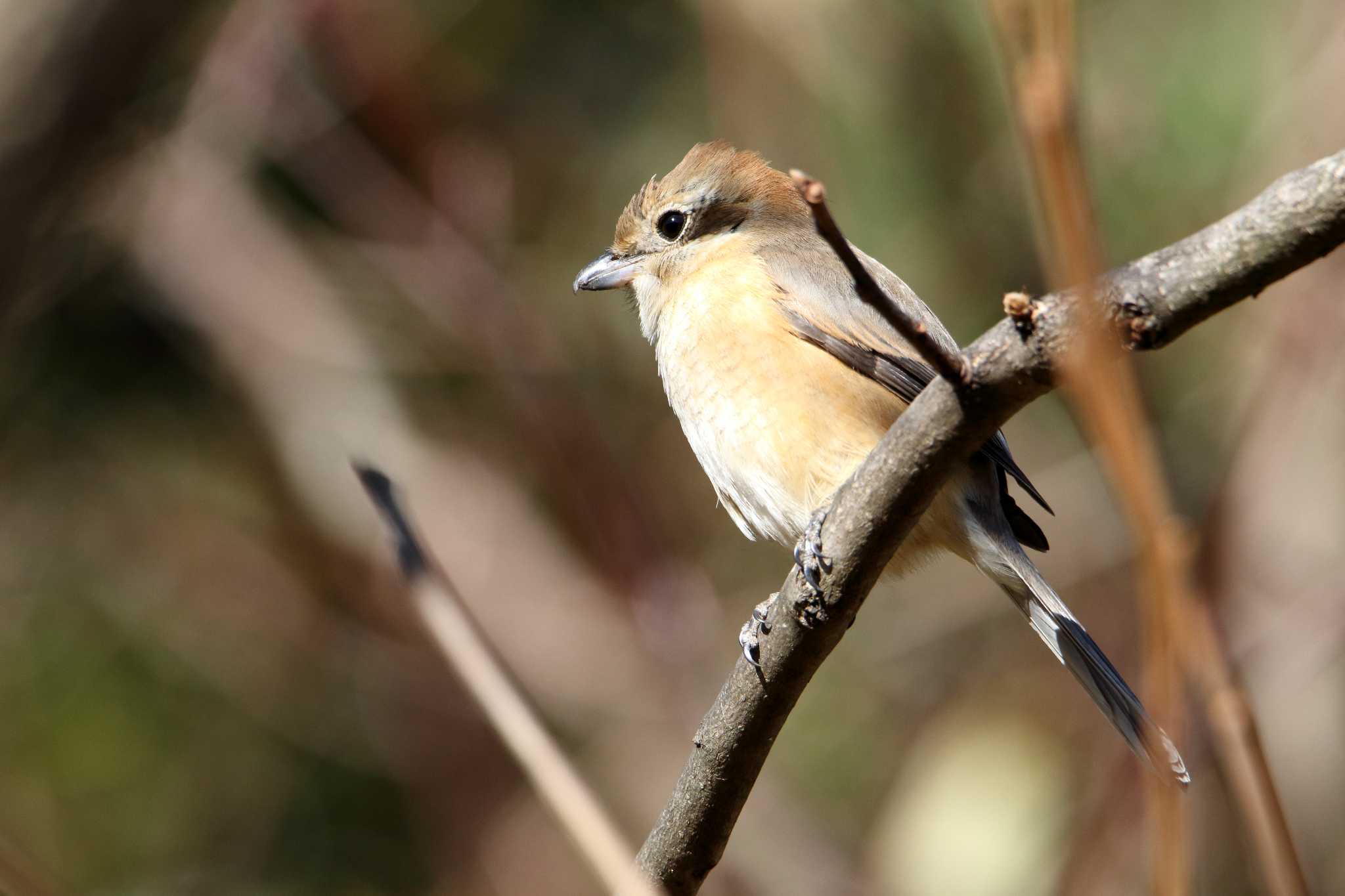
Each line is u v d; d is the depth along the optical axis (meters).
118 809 10.89
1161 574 3.04
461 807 11.16
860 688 12.14
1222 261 3.85
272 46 11.26
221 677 11.44
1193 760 6.16
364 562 11.70
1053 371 4.33
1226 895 8.61
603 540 11.65
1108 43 11.38
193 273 11.70
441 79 11.72
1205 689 3.53
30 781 10.83
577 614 11.52
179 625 11.52
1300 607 9.86
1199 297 3.89
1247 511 9.35
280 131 11.39
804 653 5.35
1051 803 9.69
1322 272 9.32
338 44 11.28
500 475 11.88
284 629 11.61
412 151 11.55
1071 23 2.81
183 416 11.88
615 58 12.16
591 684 11.42
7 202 6.52
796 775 11.80
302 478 11.81
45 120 6.46
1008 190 11.47
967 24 11.35
